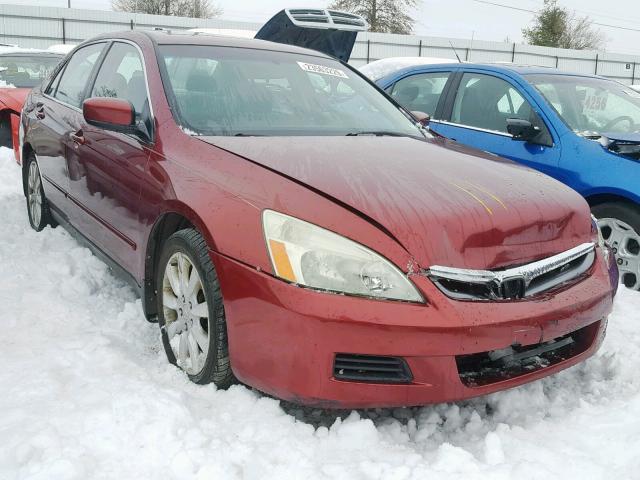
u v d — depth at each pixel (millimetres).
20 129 5164
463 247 2316
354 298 2193
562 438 2441
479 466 2164
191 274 2707
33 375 2668
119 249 3365
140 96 3338
